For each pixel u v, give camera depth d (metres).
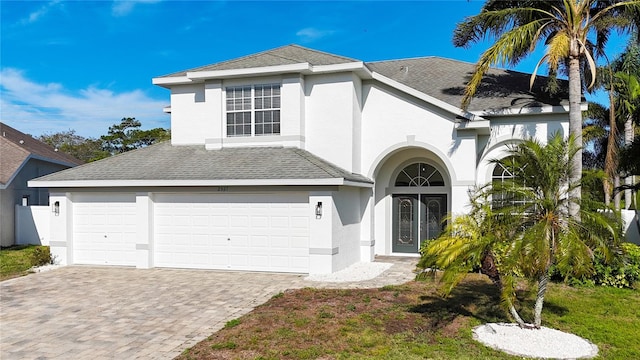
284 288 11.77
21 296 11.20
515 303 10.02
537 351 7.07
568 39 13.06
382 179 17.72
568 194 7.86
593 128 23.67
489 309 9.53
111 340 7.91
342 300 10.34
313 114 16.06
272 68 15.72
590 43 15.08
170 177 14.56
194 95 17.67
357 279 12.88
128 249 15.19
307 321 8.70
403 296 10.71
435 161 17.19
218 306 10.08
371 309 9.57
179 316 9.34
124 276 13.63
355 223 15.87
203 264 14.64
